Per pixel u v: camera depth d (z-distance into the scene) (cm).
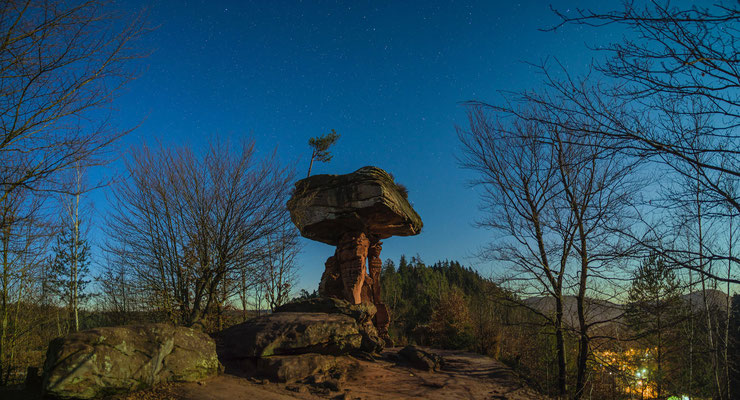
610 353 1404
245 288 1700
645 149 434
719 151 406
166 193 1546
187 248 1494
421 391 1279
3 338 1205
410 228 2564
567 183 1540
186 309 1504
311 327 1370
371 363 1595
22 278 1259
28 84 730
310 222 2259
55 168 788
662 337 1477
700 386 1573
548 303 1689
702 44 397
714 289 1199
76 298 1922
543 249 1725
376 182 2228
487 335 2827
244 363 1266
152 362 963
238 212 1592
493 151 1914
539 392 1441
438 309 3394
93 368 855
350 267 2317
